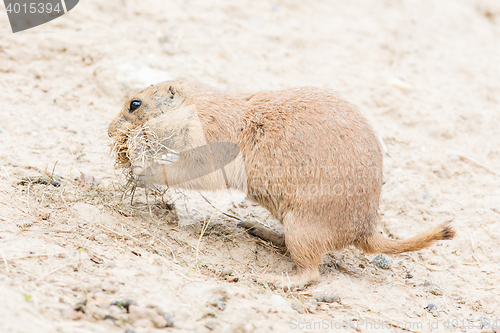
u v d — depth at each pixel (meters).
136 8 17.36
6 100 13.17
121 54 15.15
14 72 14.23
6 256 7.50
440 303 9.43
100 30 15.86
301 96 9.84
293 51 17.47
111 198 10.48
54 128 12.64
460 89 16.73
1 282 6.68
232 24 17.95
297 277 9.41
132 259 8.53
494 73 17.86
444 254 10.99
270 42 17.53
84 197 10.23
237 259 9.89
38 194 9.94
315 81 16.20
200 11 18.16
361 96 15.76
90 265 7.91
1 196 9.59
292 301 8.53
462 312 9.19
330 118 9.34
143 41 16.06
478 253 10.99
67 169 11.28
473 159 13.70
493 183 12.98
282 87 15.61
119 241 9.15
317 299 8.88
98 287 7.29
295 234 9.22
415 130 14.88
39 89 13.90
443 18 21.08
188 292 7.81
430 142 14.43
